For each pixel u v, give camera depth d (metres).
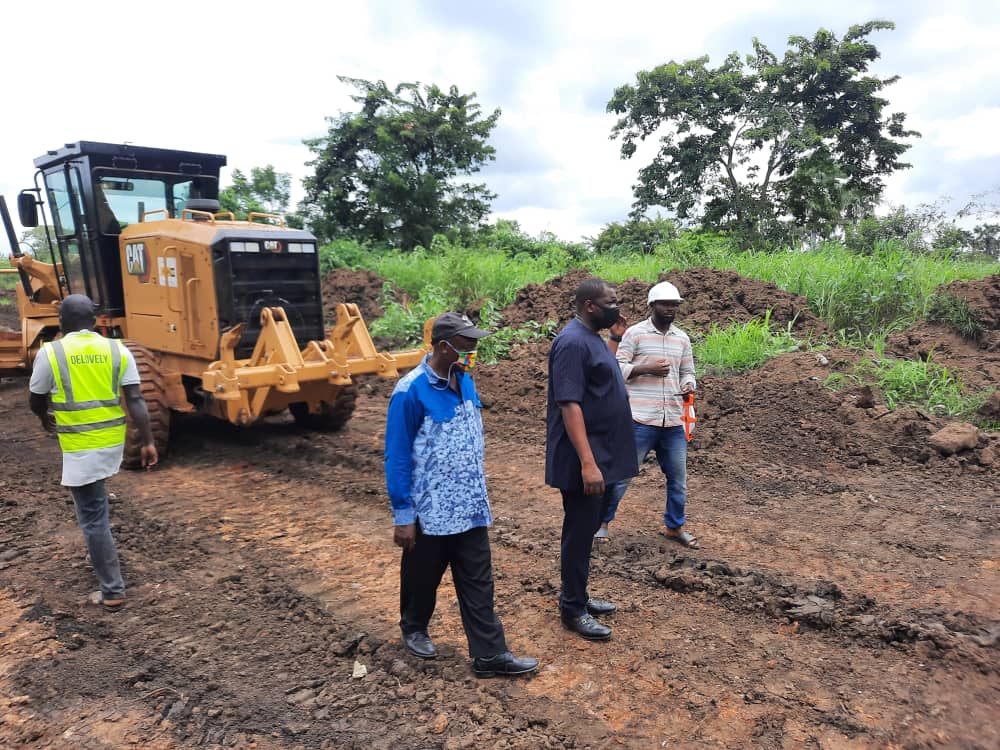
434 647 3.65
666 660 3.55
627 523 5.31
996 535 4.96
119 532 5.23
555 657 3.59
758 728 3.02
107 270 7.72
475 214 25.22
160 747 2.93
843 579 4.34
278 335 6.43
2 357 9.09
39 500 5.90
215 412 7.13
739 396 7.87
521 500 5.82
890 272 10.14
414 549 3.38
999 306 8.83
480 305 12.76
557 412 3.67
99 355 4.11
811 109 21.61
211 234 6.82
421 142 23.42
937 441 6.53
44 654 3.61
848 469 6.39
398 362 6.97
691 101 21.16
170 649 3.68
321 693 3.29
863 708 3.15
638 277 12.33
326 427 8.00
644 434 4.72
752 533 5.09
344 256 19.03
